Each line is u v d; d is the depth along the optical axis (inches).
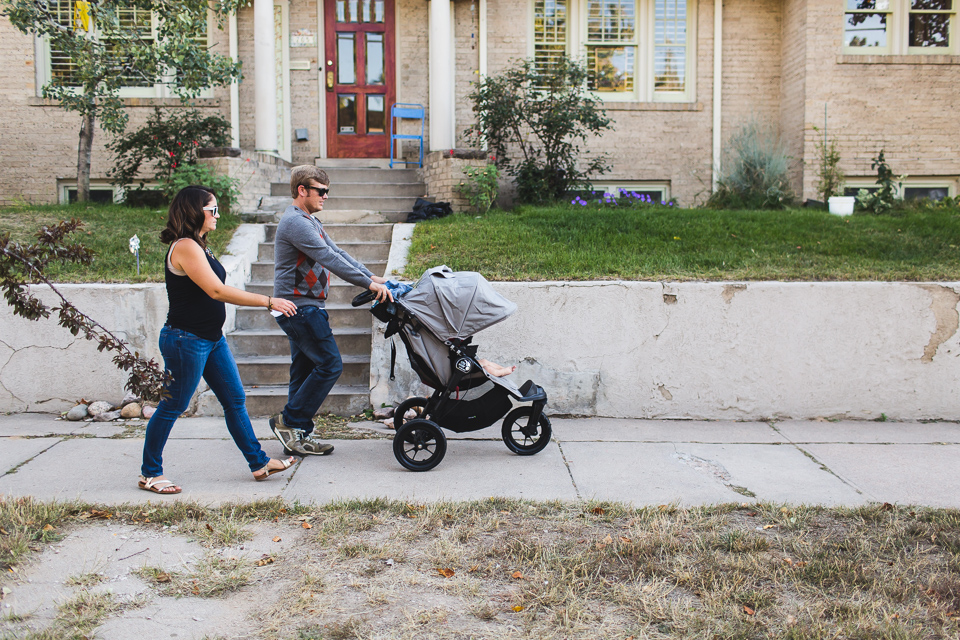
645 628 109.5
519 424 220.2
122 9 405.7
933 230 320.2
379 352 227.0
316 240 175.8
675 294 231.8
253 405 227.1
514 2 463.5
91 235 291.3
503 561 131.3
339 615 113.0
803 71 443.8
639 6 474.3
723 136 477.1
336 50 461.1
